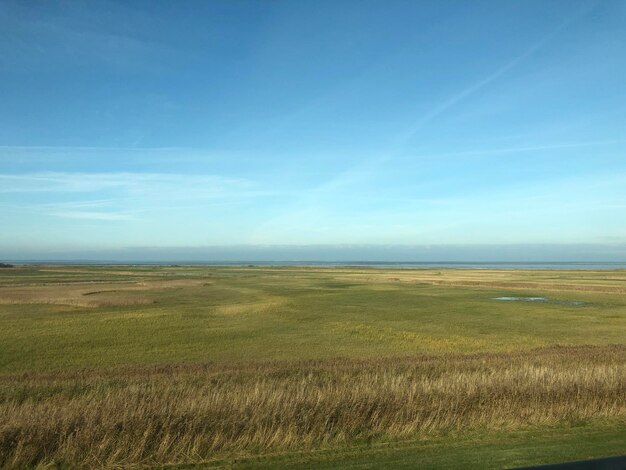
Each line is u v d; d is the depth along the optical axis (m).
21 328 34.88
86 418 8.95
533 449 8.23
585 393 11.20
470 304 53.25
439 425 9.73
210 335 32.34
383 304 53.19
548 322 39.28
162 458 8.13
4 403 12.38
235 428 8.98
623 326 37.12
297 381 14.88
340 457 8.03
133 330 34.22
